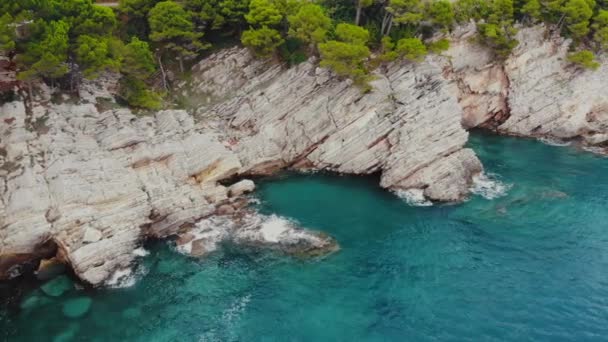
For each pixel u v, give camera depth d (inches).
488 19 2487.7
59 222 1461.6
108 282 1440.7
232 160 1930.4
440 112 1967.3
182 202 1700.3
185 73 2410.2
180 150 1824.6
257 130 2107.5
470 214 1777.8
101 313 1338.6
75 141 1705.2
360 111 2028.8
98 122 1844.2
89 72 1804.9
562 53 2544.3
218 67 2377.0
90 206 1520.7
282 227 1691.7
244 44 2219.5
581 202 1847.9
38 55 1670.8
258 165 2030.0
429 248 1593.3
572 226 1699.1
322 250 1578.5
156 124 1962.4
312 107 2085.4
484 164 2165.4
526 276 1457.9
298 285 1438.2
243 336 1263.5
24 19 1652.3
